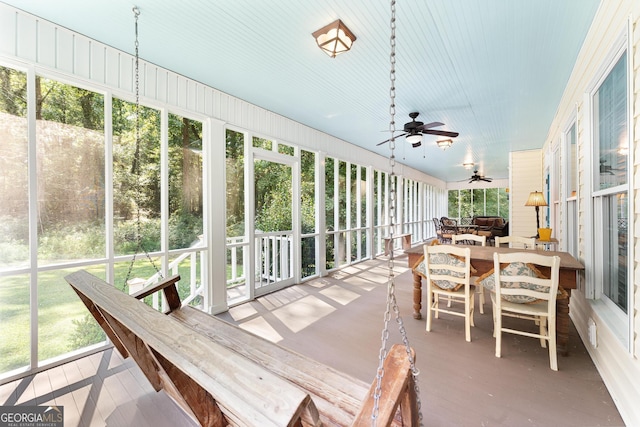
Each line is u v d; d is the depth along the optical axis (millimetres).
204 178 3422
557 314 2381
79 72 2443
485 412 1722
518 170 6805
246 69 3010
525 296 2355
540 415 1692
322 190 5340
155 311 1320
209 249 3393
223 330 1926
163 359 1173
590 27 2252
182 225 3254
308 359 1591
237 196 3855
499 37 2393
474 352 2432
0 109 2158
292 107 4094
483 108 4031
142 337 1130
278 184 4480
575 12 2098
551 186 5000
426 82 3236
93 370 2213
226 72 3080
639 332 1525
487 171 10492
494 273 2420
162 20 2240
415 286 3186
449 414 1708
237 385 841
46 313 2330
